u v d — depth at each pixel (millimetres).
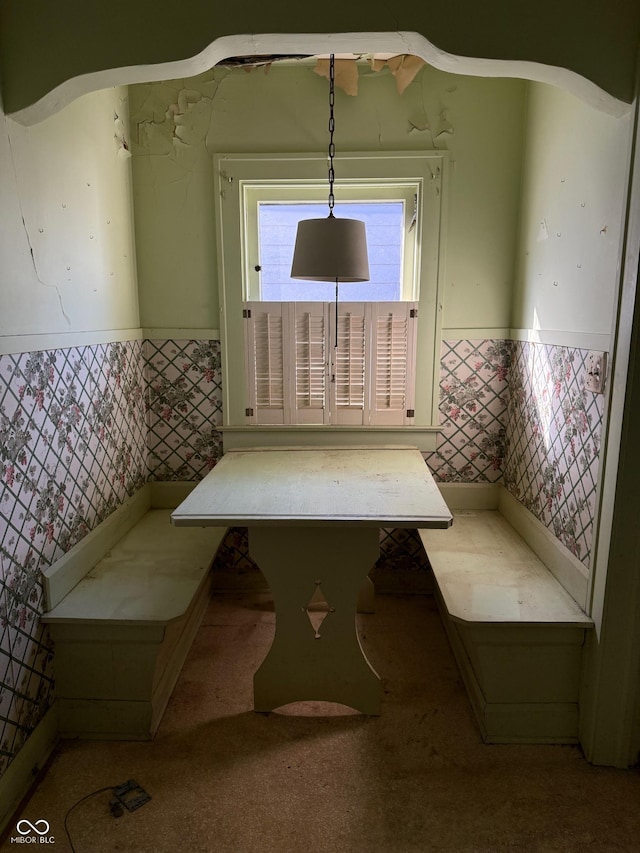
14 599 1579
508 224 2461
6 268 1541
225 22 1491
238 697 2012
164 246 2520
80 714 1812
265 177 2451
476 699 1907
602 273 1688
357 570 1812
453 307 2525
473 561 2119
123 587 1914
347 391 2586
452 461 2641
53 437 1791
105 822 1512
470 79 2373
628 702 1671
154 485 2672
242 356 2572
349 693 1903
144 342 2592
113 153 2279
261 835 1475
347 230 1995
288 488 1981
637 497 1576
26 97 1535
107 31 1504
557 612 1764
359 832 1483
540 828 1500
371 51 1588
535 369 2232
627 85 1503
